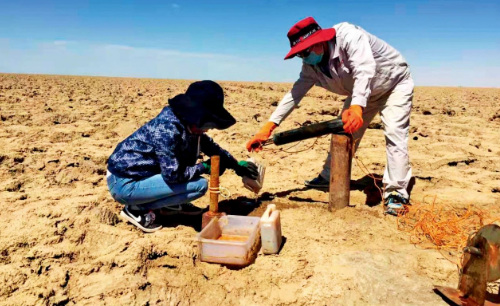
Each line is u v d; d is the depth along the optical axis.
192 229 3.75
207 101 3.24
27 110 10.81
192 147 3.58
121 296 2.89
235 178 5.44
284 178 5.45
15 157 5.67
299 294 2.93
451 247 3.41
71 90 20.25
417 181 5.36
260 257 3.27
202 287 3.05
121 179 3.53
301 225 3.80
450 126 10.17
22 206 3.97
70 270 3.07
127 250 3.27
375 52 3.80
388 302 2.80
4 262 3.10
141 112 11.47
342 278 3.00
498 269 2.44
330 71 3.82
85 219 3.63
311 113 11.40
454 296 2.68
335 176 3.98
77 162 5.61
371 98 4.11
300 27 3.57
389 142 4.00
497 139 8.50
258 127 9.20
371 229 3.67
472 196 4.72
